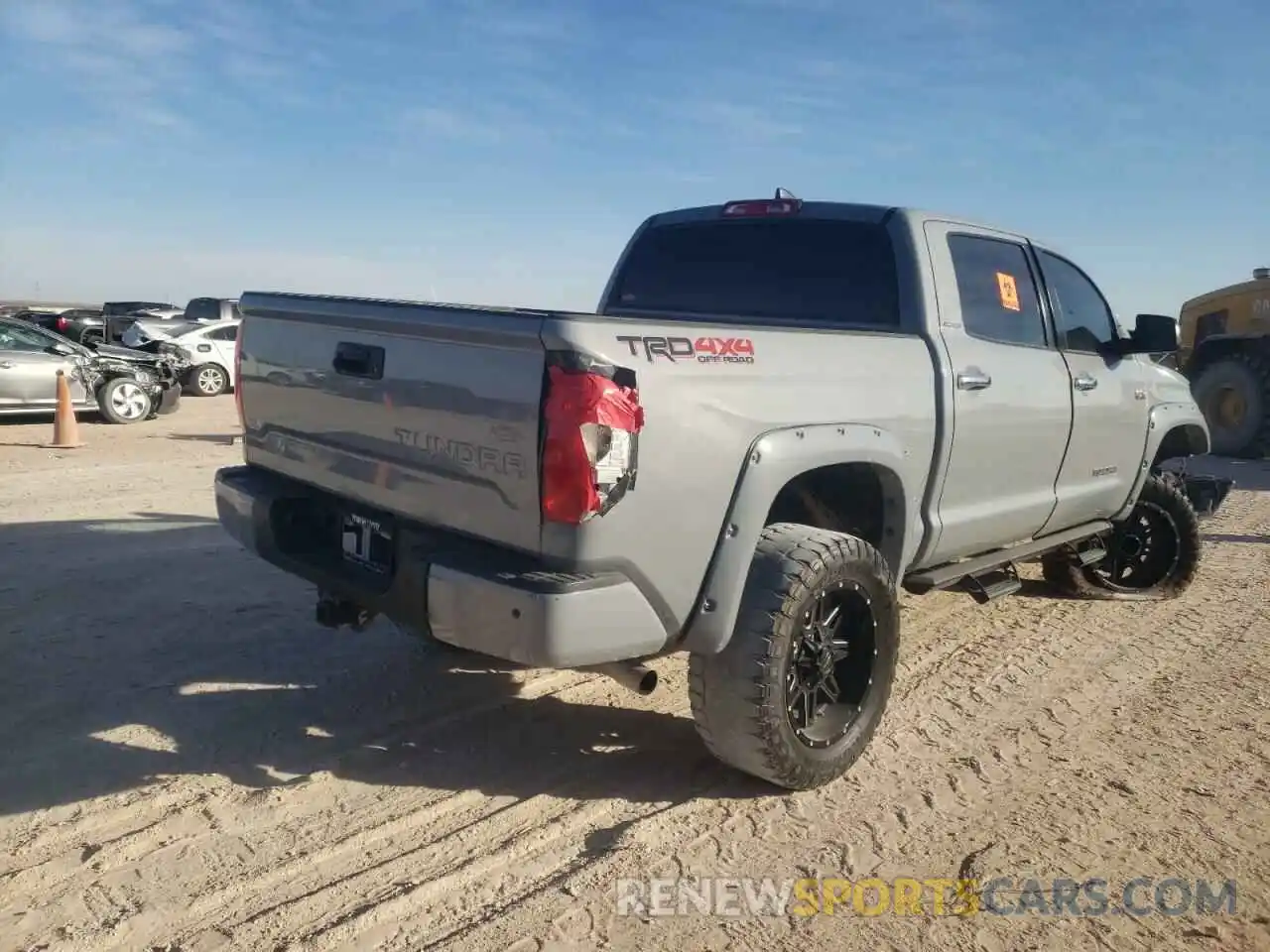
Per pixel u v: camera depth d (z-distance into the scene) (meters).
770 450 3.30
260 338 4.04
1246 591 6.68
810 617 3.51
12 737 3.91
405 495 3.32
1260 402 13.41
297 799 3.50
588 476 2.82
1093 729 4.31
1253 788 3.78
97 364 14.39
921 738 4.18
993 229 4.84
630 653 3.07
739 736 3.40
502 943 2.75
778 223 4.74
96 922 2.78
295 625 5.33
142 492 9.06
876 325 4.35
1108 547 6.51
